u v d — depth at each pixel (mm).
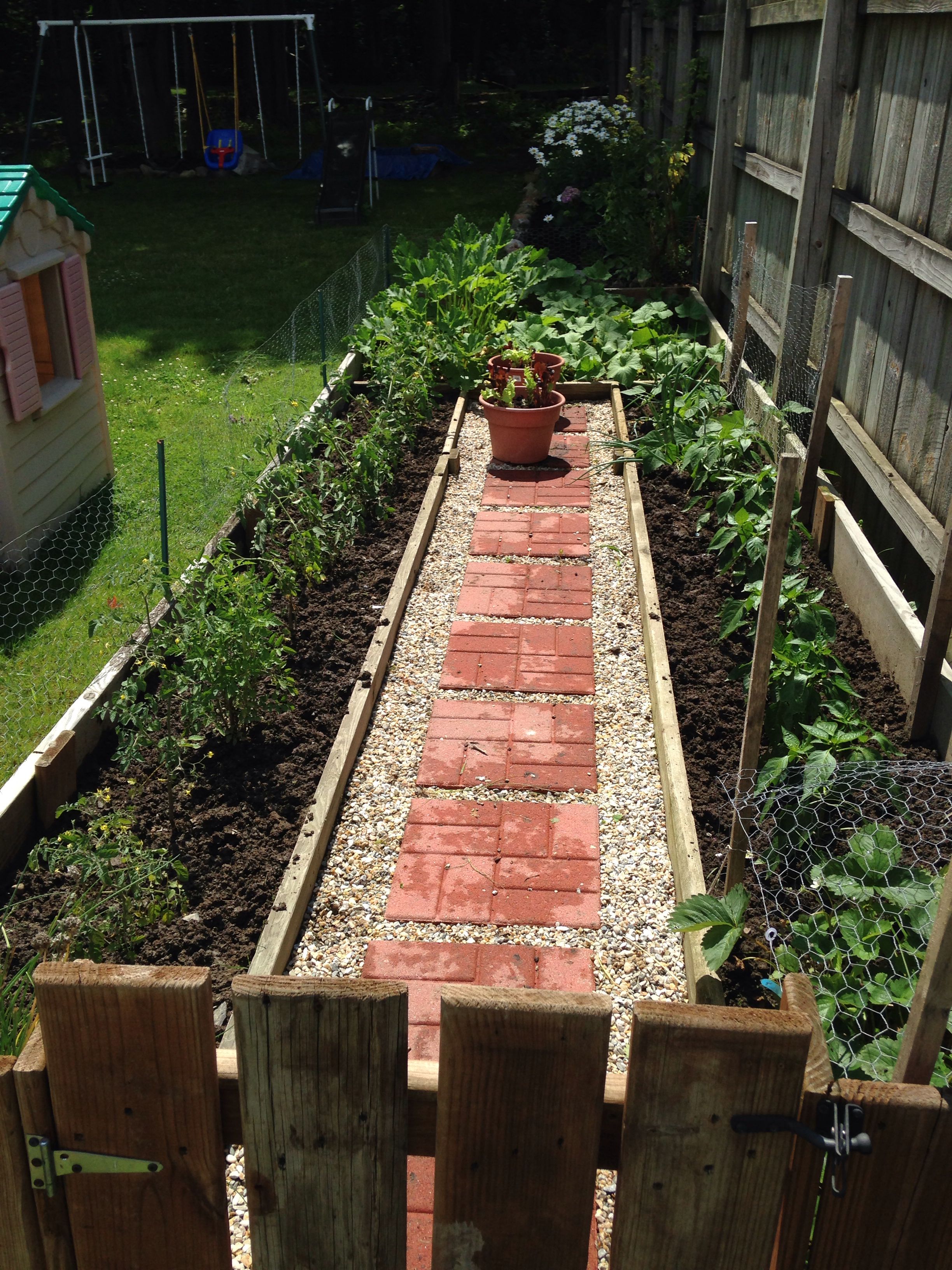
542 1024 1541
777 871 3584
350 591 5668
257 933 3443
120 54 23453
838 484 6188
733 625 4793
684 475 6852
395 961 3359
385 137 21859
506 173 18906
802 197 6113
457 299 9172
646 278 10367
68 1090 1679
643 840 3885
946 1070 2688
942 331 4484
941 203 4488
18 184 6035
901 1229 1679
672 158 10305
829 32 5684
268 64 24094
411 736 4492
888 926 3006
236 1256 2518
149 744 4375
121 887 3285
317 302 10234
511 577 5789
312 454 6895
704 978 3061
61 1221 1801
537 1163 1657
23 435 6078
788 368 6578
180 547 6094
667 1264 1728
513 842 3871
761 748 4254
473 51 31562
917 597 4914
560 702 4719
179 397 8750
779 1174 1625
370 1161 1677
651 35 15406
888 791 3738
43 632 5410
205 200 17125
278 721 4535
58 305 6488
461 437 7777
